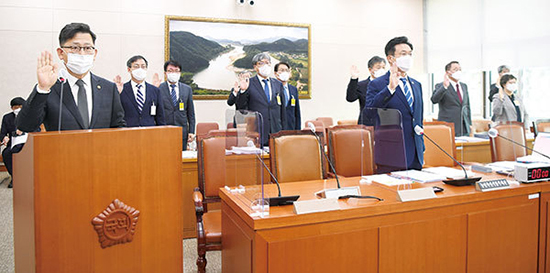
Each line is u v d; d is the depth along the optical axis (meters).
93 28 6.29
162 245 1.24
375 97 2.32
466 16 7.73
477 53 7.57
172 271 1.26
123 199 1.15
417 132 2.18
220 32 6.92
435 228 1.66
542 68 6.36
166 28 6.58
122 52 6.45
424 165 2.71
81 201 1.08
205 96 6.85
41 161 1.01
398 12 8.26
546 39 6.33
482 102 6.57
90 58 1.71
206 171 2.44
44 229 1.02
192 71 6.79
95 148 1.10
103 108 1.88
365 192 1.80
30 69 6.05
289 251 1.41
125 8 6.43
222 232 1.91
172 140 1.25
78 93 1.81
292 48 7.39
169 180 1.25
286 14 7.40
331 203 1.48
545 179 1.95
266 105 3.75
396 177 1.89
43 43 6.08
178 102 4.68
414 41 8.45
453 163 2.88
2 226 3.40
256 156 1.50
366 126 2.21
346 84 7.87
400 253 1.59
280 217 1.39
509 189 1.82
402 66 2.29
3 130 5.19
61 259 1.05
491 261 1.79
